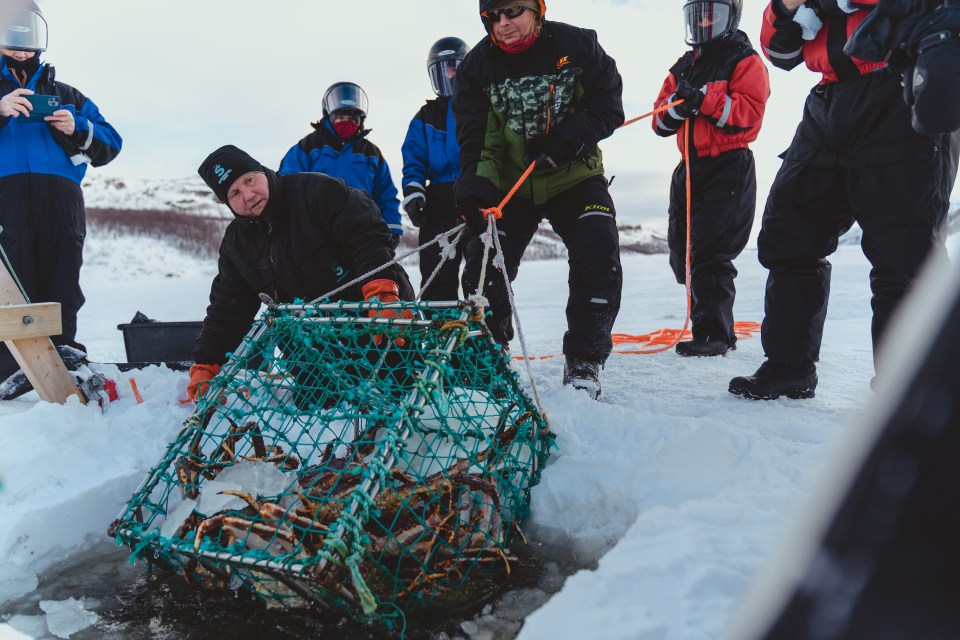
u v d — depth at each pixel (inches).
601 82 117.3
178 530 73.2
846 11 99.2
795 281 116.3
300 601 72.3
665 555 61.1
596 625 52.5
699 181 163.5
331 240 115.3
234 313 116.2
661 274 557.6
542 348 198.4
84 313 441.1
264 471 78.2
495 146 121.9
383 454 70.9
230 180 107.4
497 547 77.1
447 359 80.4
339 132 177.6
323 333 91.7
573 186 125.3
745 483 80.8
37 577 84.3
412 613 72.1
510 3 109.0
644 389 135.0
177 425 118.4
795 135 114.6
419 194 169.2
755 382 121.6
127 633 71.7
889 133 99.8
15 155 147.3
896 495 9.5
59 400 126.1
